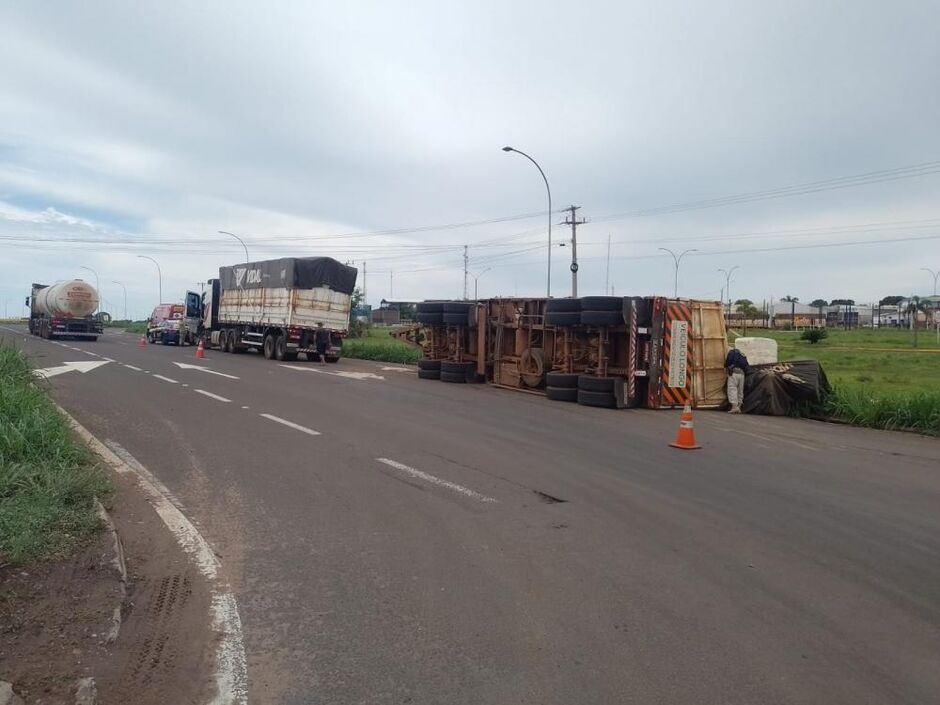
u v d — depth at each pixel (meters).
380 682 3.98
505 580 5.49
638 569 5.77
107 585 5.11
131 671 4.06
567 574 5.63
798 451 11.37
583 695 3.87
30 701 3.71
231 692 3.87
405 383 20.88
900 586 5.52
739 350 16.67
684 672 4.12
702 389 16.92
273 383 19.38
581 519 7.12
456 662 4.21
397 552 6.09
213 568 5.66
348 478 8.63
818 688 3.97
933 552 6.36
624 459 10.16
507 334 20.30
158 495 7.70
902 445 12.35
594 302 16.36
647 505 7.68
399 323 96.88
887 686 4.01
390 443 10.88
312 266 28.89
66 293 41.69
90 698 3.76
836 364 34.72
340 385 19.47
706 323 17.14
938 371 29.97
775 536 6.70
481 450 10.49
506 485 8.44
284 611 4.88
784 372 16.34
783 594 5.31
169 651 4.30
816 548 6.39
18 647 4.24
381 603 5.04
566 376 17.11
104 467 8.49
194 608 4.91
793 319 118.81
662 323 16.09
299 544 6.25
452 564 5.82
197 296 40.88
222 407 14.23
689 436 11.22
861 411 14.89
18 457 7.35
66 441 8.20
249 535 6.48
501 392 19.20
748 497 8.16
